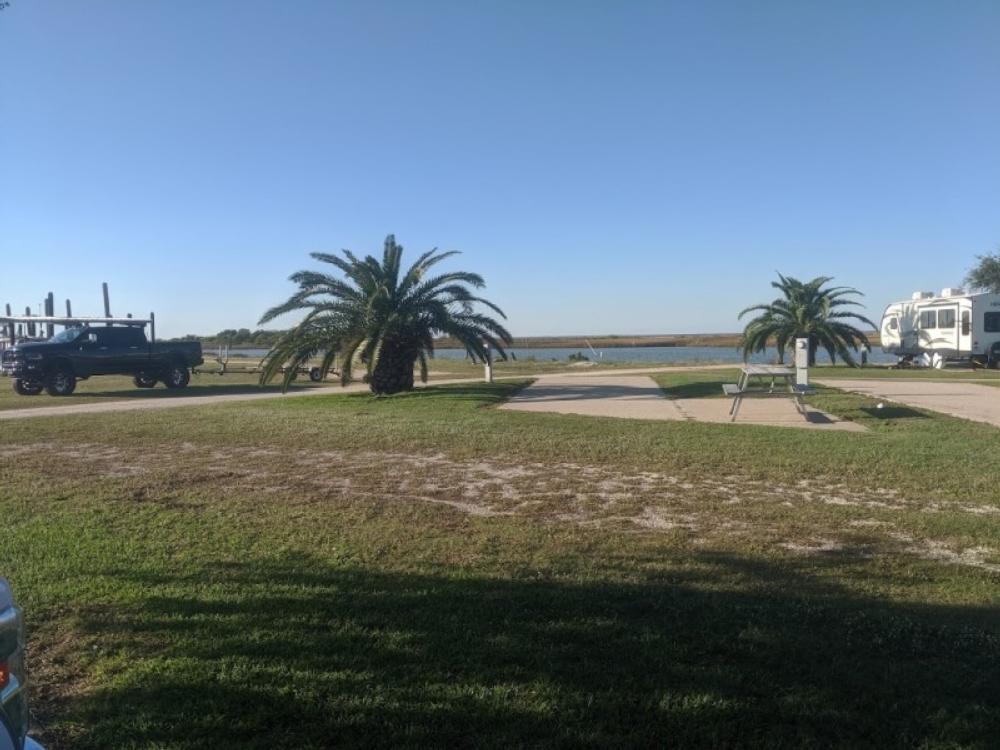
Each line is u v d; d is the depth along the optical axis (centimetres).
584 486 862
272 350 2083
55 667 412
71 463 1052
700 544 642
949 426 1260
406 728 347
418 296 2075
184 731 346
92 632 457
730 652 423
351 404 1825
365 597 512
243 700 372
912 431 1210
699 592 522
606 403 1780
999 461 952
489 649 428
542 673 399
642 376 2811
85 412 1758
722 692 379
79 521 722
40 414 1728
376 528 695
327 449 1141
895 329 3634
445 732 344
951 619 474
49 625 468
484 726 349
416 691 381
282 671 403
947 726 347
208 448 1166
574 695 376
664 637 443
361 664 411
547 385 2381
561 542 648
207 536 669
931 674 397
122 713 361
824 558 602
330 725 350
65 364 2475
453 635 446
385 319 2017
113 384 3089
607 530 687
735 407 1438
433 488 866
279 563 591
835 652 423
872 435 1181
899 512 734
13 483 912
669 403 1767
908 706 366
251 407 1803
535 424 1346
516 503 792
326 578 554
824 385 2208
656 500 794
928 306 3400
